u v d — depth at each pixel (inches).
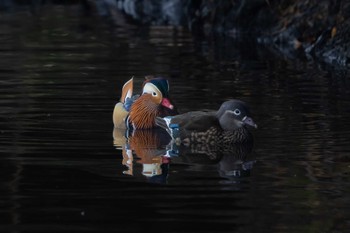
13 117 612.7
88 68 849.5
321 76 803.4
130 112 594.2
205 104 657.0
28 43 1050.7
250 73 820.0
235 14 1149.1
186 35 1127.6
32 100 677.9
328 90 722.2
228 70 837.2
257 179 452.1
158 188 433.1
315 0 1040.2
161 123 576.4
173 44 1038.4
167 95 601.6
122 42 1056.2
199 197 417.7
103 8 1477.6
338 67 868.0
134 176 457.1
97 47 1010.7
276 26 1072.2
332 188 434.0
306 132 563.5
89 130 579.2
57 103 665.6
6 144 530.9
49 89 727.1
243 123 542.3
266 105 655.1
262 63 890.1
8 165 479.8
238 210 397.4
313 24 1013.2
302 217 387.5
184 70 835.4
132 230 371.9
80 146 529.7
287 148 522.6
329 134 557.0
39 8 1482.5
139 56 934.4
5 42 1058.1
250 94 702.5
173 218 386.3
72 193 424.2
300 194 422.6
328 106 650.8
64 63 885.2
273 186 437.7
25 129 575.5
